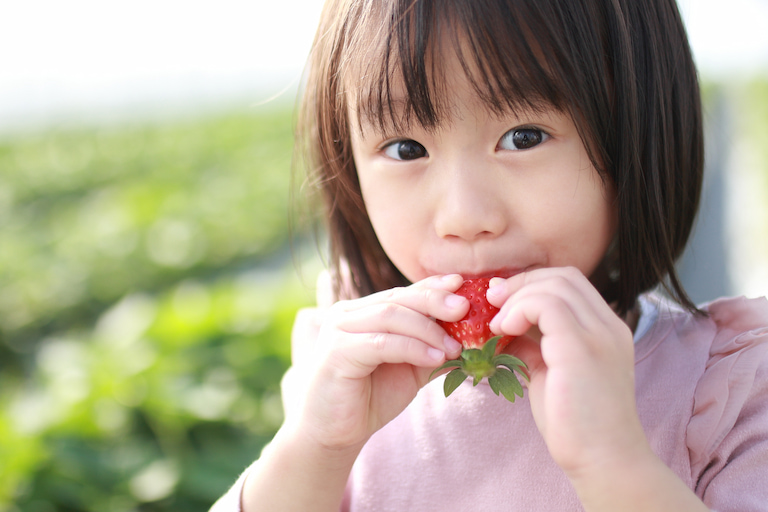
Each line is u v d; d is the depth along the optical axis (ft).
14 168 22.88
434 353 1.78
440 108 1.79
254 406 4.42
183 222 11.00
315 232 2.38
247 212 12.46
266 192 14.28
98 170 21.56
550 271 1.77
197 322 5.36
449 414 2.04
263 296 6.21
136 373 4.54
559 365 1.68
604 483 1.65
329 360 1.85
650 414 1.91
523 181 1.81
